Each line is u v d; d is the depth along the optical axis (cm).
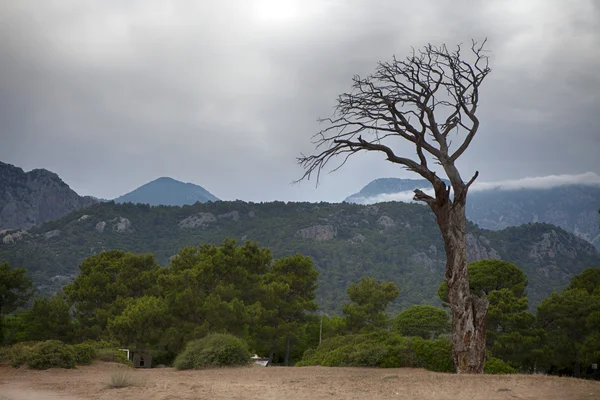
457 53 2345
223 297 5041
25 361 2173
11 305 5341
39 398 1273
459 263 2188
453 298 2183
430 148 2292
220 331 4519
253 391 1318
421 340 2439
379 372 2053
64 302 5622
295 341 6194
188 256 5866
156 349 5056
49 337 5259
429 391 1256
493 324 4409
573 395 1141
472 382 1416
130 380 1525
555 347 4312
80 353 2353
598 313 4200
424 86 2320
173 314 4853
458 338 2142
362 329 6575
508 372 2323
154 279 5809
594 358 3988
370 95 2356
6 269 5416
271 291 5597
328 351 2786
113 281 5847
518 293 4747
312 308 6044
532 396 1141
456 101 2347
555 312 4506
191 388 1406
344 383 1507
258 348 5497
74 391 1407
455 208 2219
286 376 1855
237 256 5525
